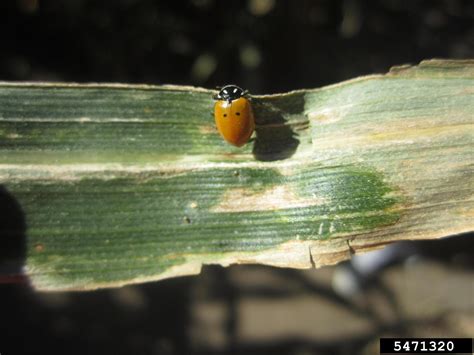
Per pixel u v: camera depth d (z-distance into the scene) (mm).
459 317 115
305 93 47
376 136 45
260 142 47
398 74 45
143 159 45
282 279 123
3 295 108
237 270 122
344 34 101
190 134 46
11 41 97
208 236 45
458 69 45
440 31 98
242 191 45
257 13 97
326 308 119
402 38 100
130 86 45
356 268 125
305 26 99
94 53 99
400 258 127
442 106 45
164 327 109
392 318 117
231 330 111
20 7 92
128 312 111
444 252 128
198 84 103
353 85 46
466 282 122
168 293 116
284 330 113
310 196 45
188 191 45
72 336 104
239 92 45
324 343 112
